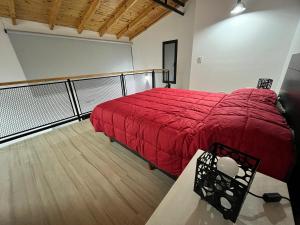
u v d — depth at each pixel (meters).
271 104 1.41
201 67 3.14
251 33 2.44
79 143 2.25
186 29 3.99
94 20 4.02
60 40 3.84
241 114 1.17
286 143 0.83
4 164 1.87
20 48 3.20
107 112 1.82
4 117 2.77
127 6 3.51
